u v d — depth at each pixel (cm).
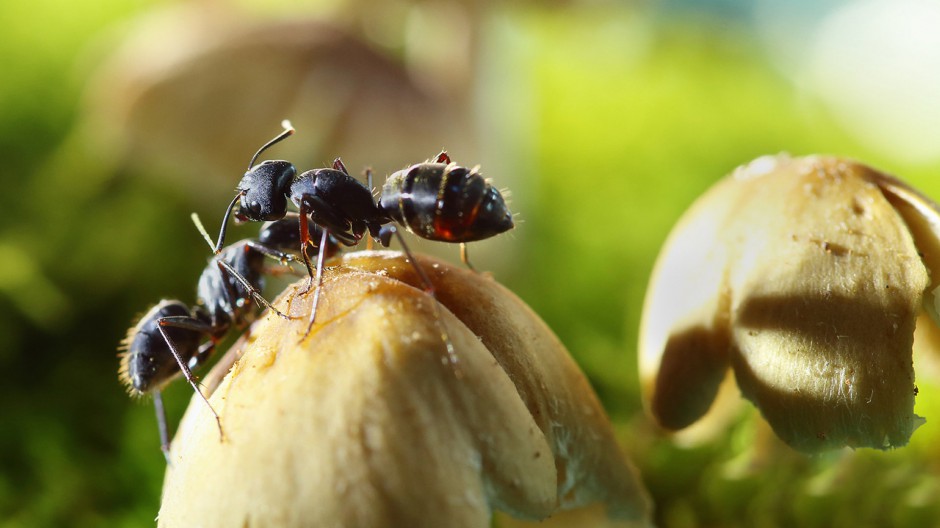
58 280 10
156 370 6
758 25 22
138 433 8
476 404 6
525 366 6
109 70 11
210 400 6
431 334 6
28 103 12
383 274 6
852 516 8
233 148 10
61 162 11
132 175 11
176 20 11
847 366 6
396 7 11
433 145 10
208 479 6
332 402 6
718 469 8
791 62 21
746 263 7
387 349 6
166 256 10
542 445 6
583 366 9
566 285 11
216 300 6
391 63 10
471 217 6
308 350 6
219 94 10
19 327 9
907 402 6
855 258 6
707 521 8
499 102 12
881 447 6
